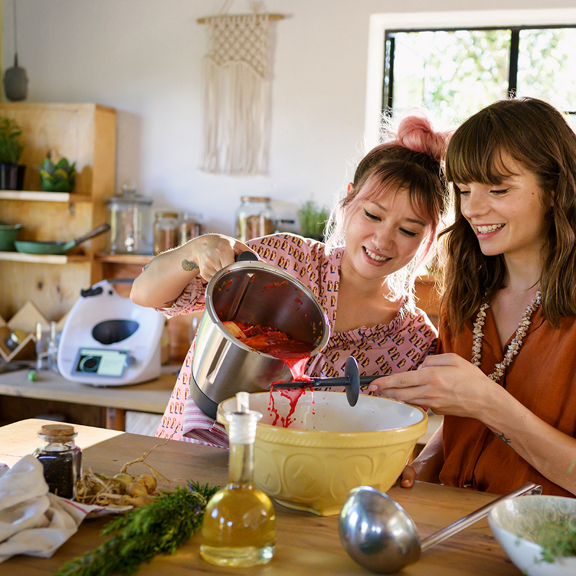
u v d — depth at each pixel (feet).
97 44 9.55
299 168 8.94
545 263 3.93
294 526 2.72
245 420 2.35
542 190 3.78
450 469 4.11
